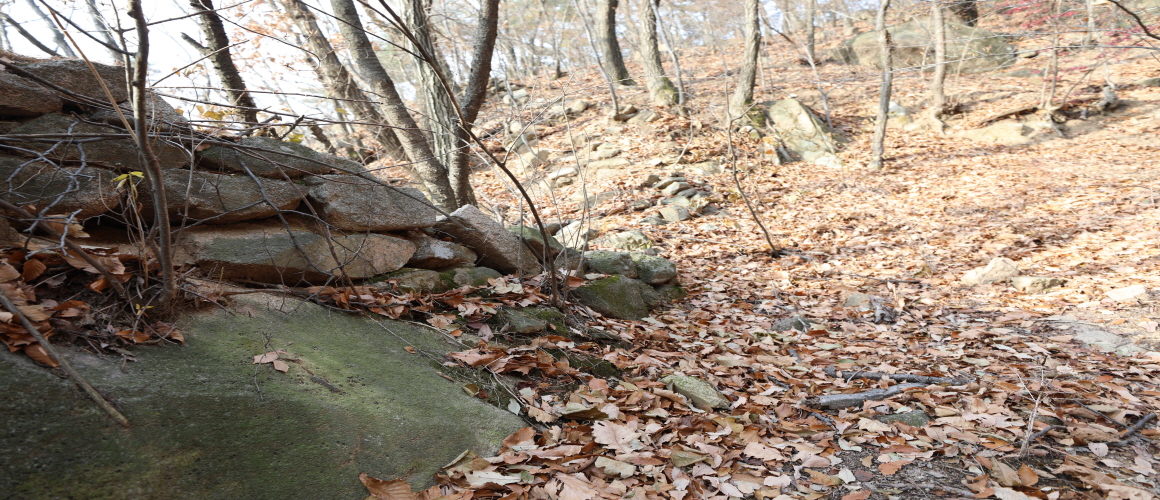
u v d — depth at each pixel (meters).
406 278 3.59
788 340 4.53
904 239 7.88
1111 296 5.34
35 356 1.92
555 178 10.95
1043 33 5.80
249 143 3.30
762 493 2.39
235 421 2.07
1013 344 4.50
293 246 3.09
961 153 12.51
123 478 1.75
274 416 2.15
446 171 6.07
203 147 3.11
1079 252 6.82
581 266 4.79
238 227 3.12
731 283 6.21
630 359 3.65
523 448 2.45
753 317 5.12
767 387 3.61
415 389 2.63
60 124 2.70
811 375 3.84
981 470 2.63
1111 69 16.06
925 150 12.90
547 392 3.04
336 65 6.12
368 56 5.65
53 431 1.76
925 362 4.13
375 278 3.51
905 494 2.46
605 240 7.58
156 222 2.43
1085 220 8.02
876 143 11.95
